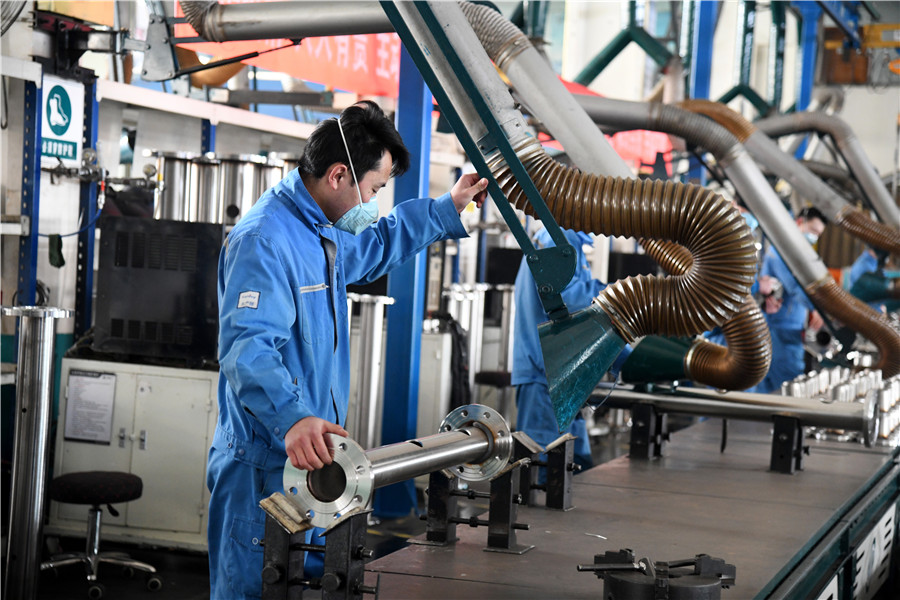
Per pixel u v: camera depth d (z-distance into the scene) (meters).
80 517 4.19
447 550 2.06
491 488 2.09
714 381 3.03
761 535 2.31
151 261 4.10
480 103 2.01
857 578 2.88
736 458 3.47
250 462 1.90
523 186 1.99
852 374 4.99
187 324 4.08
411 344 4.62
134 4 5.67
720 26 13.06
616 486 2.87
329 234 2.04
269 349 1.72
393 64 5.91
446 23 2.05
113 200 5.22
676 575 1.63
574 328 2.01
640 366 3.14
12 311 3.07
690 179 5.94
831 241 9.99
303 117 7.64
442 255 5.77
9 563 3.17
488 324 7.32
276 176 4.56
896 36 9.30
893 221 7.04
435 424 5.24
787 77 13.54
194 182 4.52
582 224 2.02
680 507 2.60
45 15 4.41
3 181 4.25
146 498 4.13
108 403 4.16
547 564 1.98
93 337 4.31
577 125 3.27
